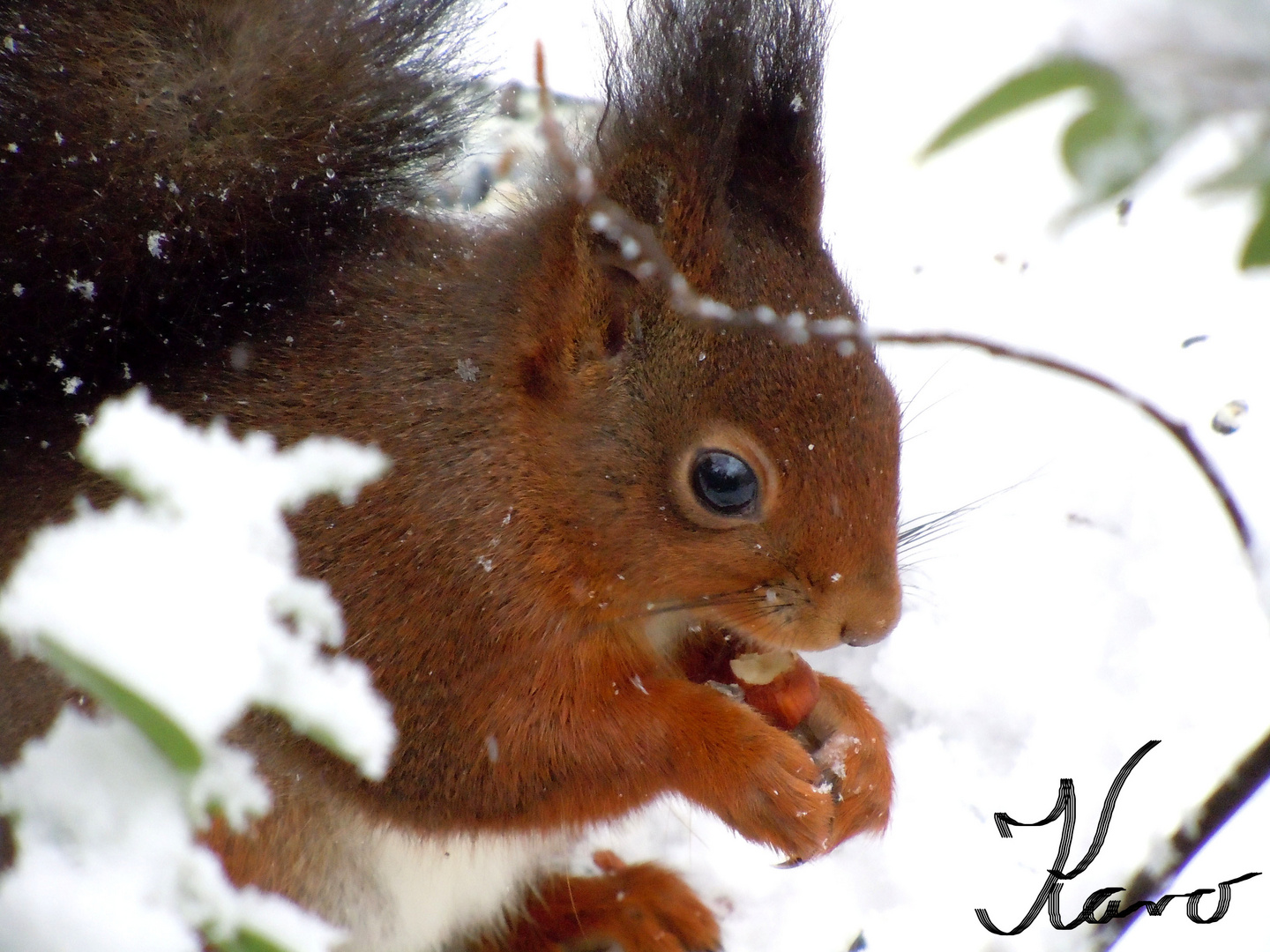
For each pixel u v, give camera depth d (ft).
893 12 8.08
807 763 6.61
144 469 6.40
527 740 6.61
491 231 6.63
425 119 6.67
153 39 6.63
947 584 6.83
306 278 6.64
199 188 6.63
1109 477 6.89
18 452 6.61
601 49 6.59
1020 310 7.02
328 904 6.63
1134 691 6.77
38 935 6.38
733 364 6.56
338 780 6.61
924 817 6.73
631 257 6.55
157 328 6.63
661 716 6.61
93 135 6.62
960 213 7.09
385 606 6.60
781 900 6.73
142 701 6.32
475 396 6.60
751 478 6.56
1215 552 6.83
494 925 6.73
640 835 6.77
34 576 6.39
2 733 6.58
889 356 7.01
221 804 6.38
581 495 6.59
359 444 6.61
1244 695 6.75
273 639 6.40
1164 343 6.98
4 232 6.61
